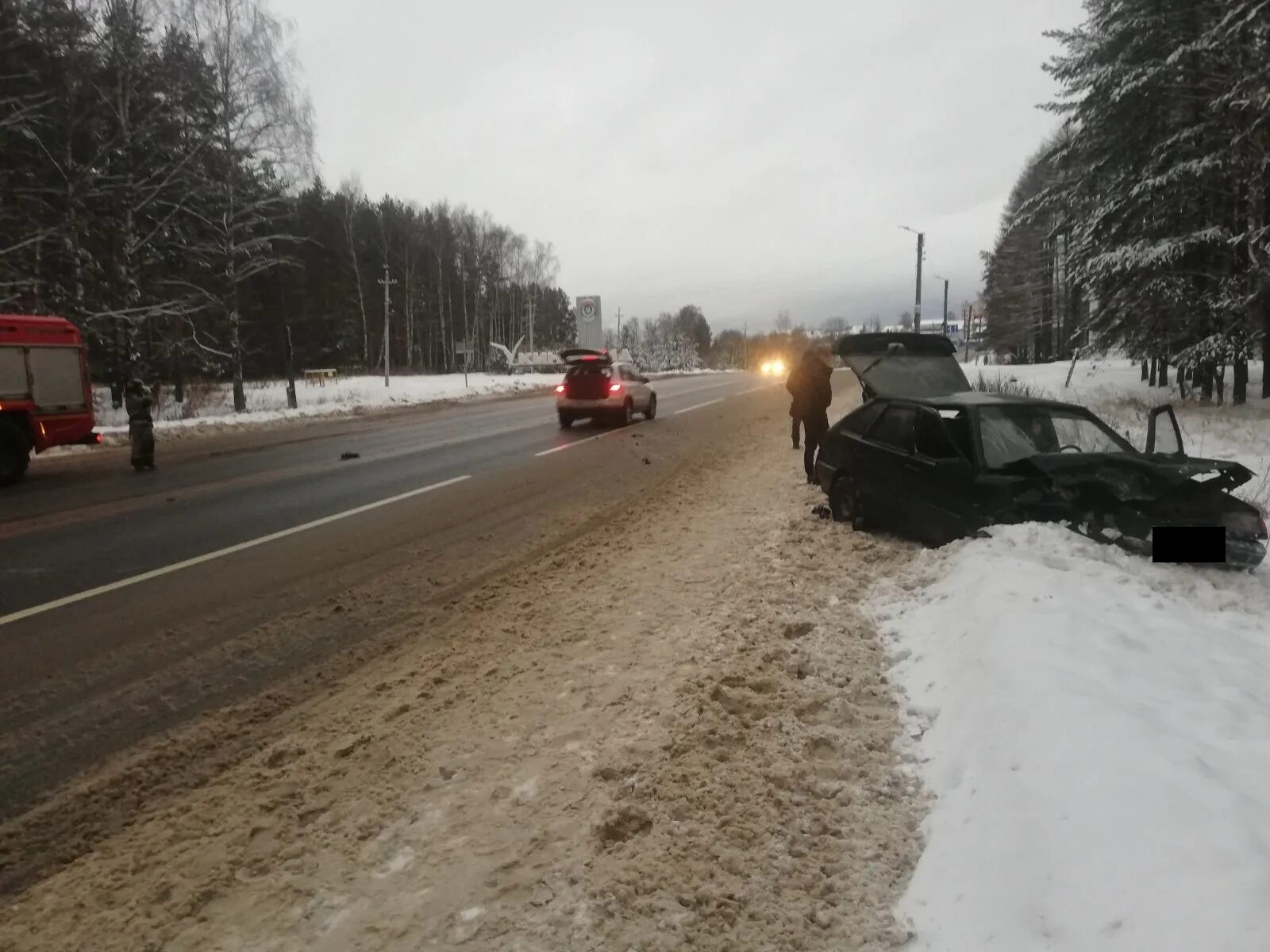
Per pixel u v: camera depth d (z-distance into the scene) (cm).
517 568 739
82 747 410
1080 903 244
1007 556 564
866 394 1503
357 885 298
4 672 503
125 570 729
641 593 645
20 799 364
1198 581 546
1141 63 2083
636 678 473
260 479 1241
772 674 450
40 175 2414
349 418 2444
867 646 493
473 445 1673
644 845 310
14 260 2277
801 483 1110
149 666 512
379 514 977
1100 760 309
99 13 2405
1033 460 628
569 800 347
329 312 6681
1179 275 2083
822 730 390
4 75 2161
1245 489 935
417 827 334
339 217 6562
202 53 2625
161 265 2770
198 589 675
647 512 981
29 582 693
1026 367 4484
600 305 5384
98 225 2492
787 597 586
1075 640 426
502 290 8388
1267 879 235
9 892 302
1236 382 2078
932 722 393
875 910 272
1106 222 2261
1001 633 441
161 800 362
